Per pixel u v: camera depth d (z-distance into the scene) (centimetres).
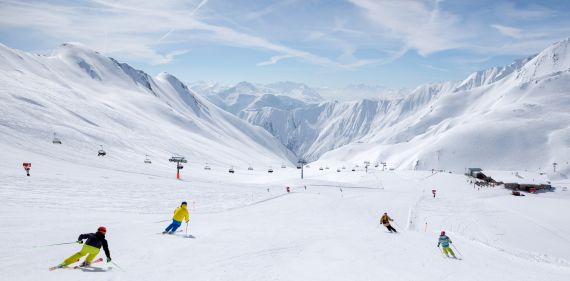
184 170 12925
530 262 2458
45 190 3884
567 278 1909
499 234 4966
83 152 10888
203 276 1246
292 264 1532
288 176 15000
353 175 13688
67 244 1572
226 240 1938
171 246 1677
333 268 1525
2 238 1603
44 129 12744
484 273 1775
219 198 4884
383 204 5894
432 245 2531
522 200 7544
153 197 4397
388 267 1653
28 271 1160
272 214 3753
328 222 3469
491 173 12581
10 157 6234
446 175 12712
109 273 1205
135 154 15038
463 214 5859
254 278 1273
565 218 6016
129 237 1827
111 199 3881
